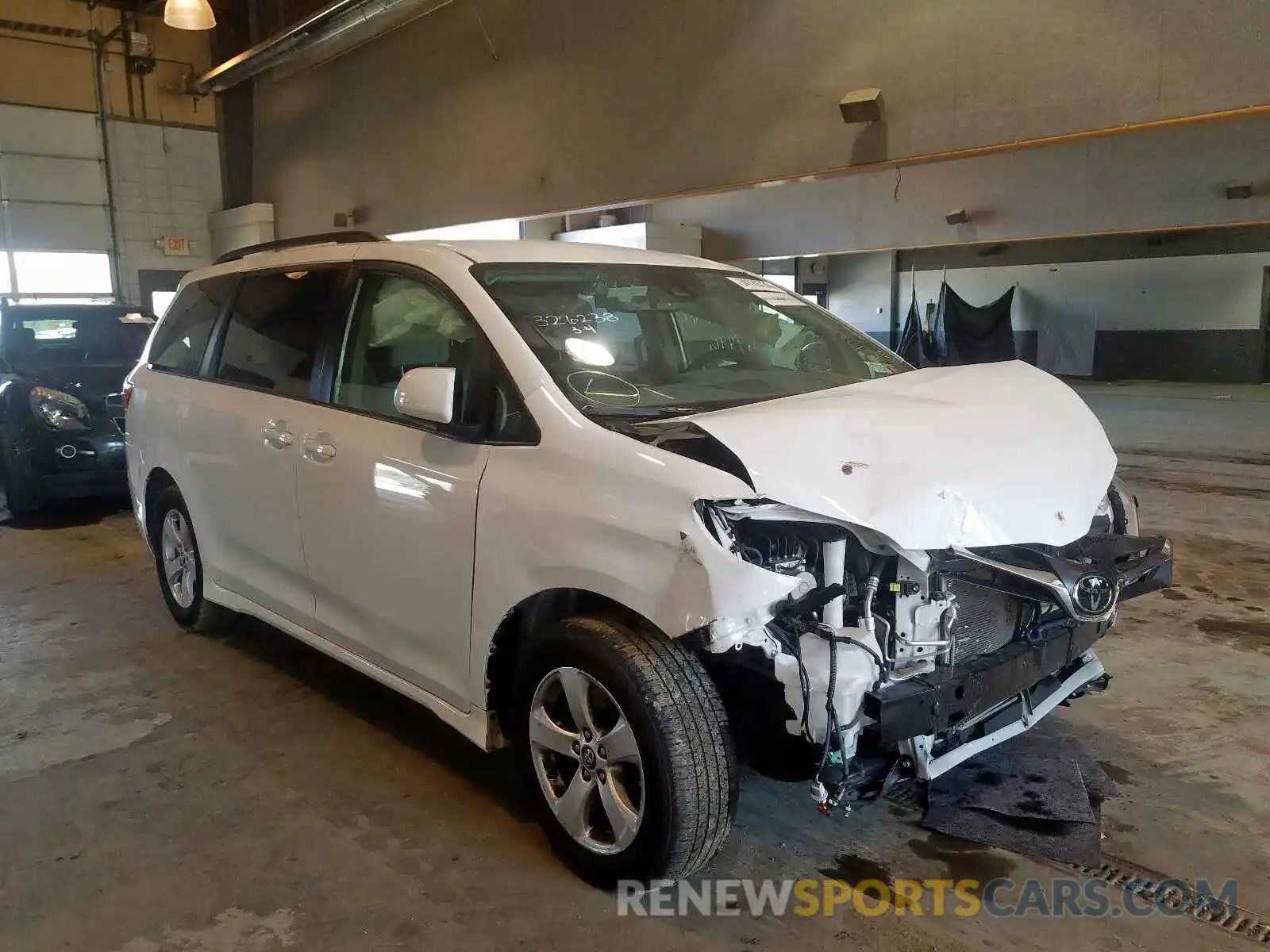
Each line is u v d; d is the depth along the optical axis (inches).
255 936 90.1
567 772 101.4
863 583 91.4
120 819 111.2
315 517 124.9
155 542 175.9
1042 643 99.5
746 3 296.5
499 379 103.7
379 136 460.4
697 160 319.6
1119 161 504.1
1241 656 155.2
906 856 102.1
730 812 90.7
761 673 87.5
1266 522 246.4
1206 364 669.3
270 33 574.9
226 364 150.3
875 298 754.8
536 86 371.9
